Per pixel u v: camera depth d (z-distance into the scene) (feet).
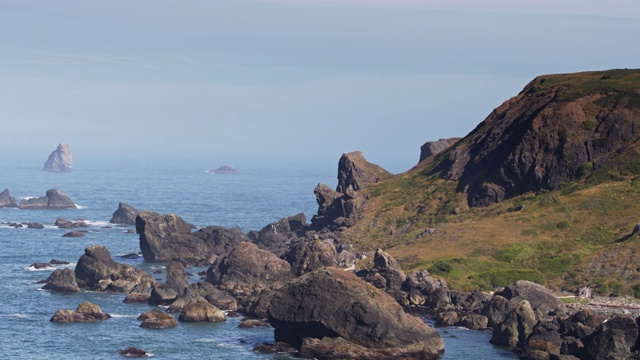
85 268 587.68
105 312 513.86
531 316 453.58
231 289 577.02
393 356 422.00
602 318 440.45
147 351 434.30
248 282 579.89
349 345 423.23
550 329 436.35
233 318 506.07
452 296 533.55
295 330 437.17
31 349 435.94
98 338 456.86
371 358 419.74
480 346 449.48
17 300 544.21
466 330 483.92
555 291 558.56
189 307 497.87
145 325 479.00
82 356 425.28
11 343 445.37
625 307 516.32
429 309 524.52
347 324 427.33
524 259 603.67
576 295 549.13
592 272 573.74
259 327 485.15
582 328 427.33
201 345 446.19
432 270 578.66
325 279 436.35
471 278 572.51
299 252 601.62
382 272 561.43
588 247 604.08
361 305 427.33
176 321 490.08
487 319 490.90
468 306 522.06
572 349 413.18
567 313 485.97
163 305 535.19
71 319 490.08
